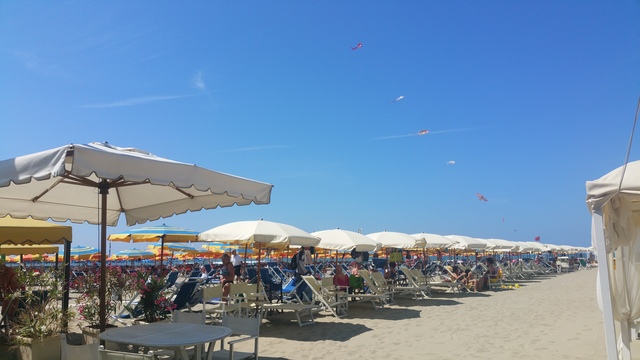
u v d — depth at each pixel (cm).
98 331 567
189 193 635
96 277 649
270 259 3072
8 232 673
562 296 1531
